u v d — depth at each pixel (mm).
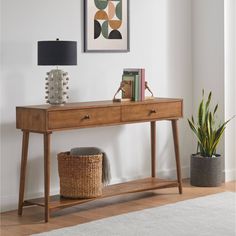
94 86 7137
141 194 7172
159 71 7637
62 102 6508
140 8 7445
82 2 6992
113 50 7230
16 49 6582
